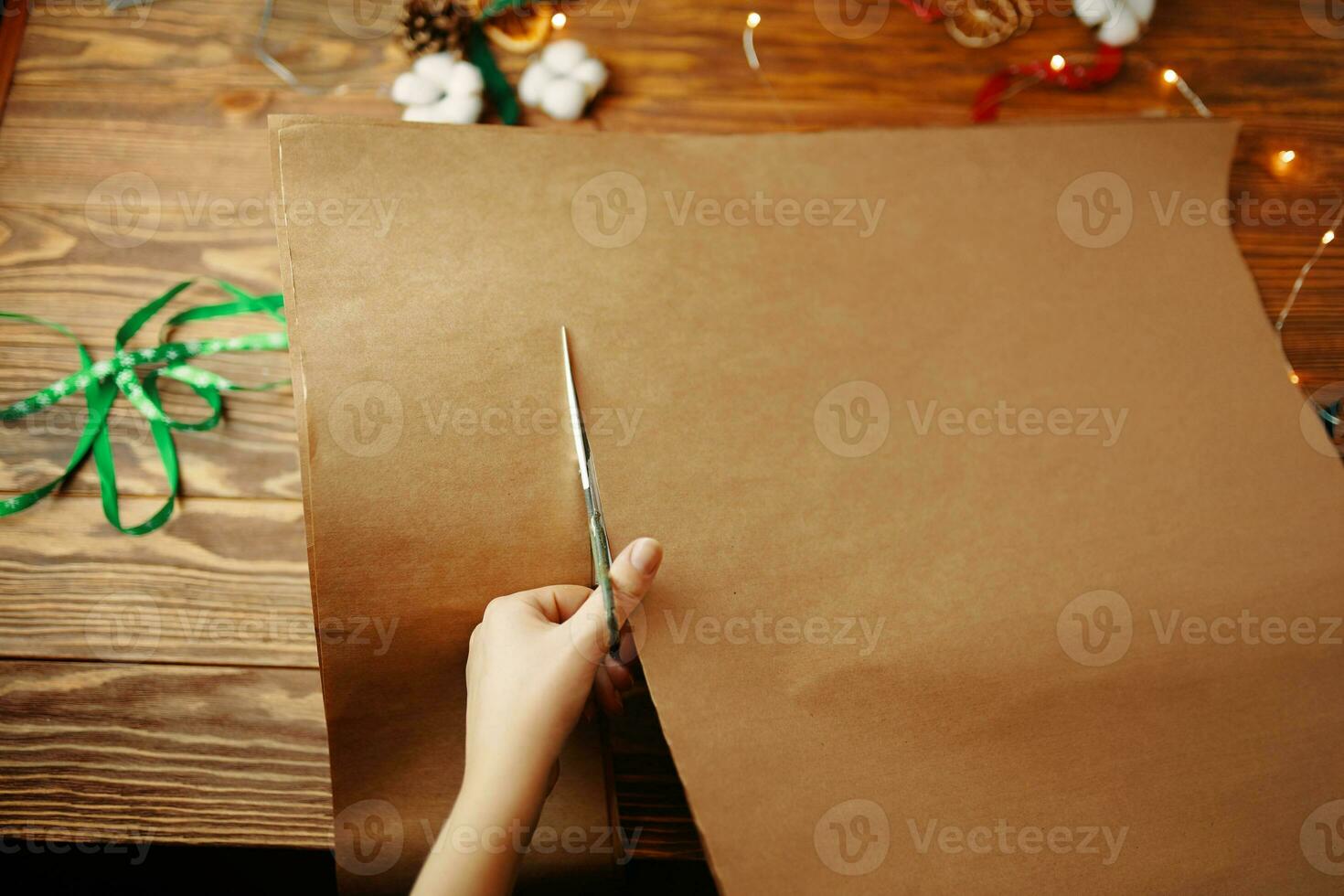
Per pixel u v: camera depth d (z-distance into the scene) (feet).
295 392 1.80
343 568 1.75
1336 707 1.86
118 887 2.64
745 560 1.81
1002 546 1.90
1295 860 1.74
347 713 1.75
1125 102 2.52
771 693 1.72
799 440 1.92
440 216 1.96
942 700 1.76
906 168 2.21
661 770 1.99
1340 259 2.38
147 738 1.93
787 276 2.06
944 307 2.09
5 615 1.98
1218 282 2.20
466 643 1.78
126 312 2.21
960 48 2.54
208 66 2.41
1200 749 1.80
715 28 2.51
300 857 2.68
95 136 2.34
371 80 2.43
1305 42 2.60
